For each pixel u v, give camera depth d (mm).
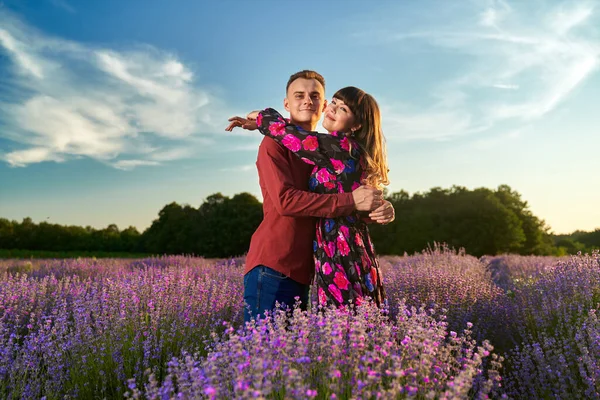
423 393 1774
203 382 1703
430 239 43406
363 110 2725
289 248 2648
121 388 2957
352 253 2582
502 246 42000
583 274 4918
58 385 2938
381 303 2645
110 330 3566
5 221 56812
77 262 11875
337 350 1856
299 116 2848
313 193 2559
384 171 2791
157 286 4543
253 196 45062
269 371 1615
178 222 45656
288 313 2557
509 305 4625
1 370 2850
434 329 2293
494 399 2506
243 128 3002
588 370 2693
